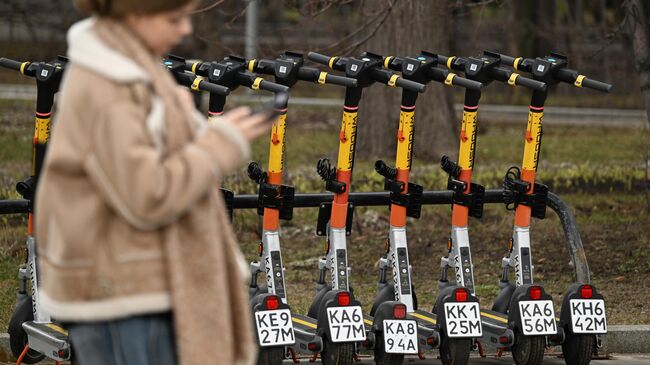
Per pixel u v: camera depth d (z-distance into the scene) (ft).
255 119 16.01
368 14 52.70
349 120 31.58
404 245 32.63
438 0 61.87
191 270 16.01
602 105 110.73
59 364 31.91
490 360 34.73
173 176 15.14
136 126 15.23
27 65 31.14
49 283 16.12
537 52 119.96
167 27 16.28
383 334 31.04
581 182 64.90
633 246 49.42
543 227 52.60
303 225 53.62
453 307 31.58
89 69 15.56
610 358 35.40
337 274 31.94
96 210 15.62
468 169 32.58
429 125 72.18
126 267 15.78
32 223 31.63
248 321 17.03
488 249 49.62
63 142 15.53
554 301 41.83
